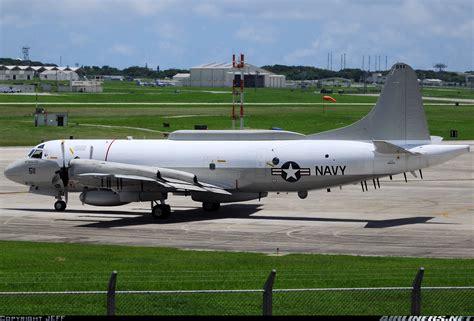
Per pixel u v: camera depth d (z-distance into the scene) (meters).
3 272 80.88
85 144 137.50
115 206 140.12
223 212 136.00
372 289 60.72
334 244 105.31
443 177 189.50
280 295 69.19
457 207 142.00
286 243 106.19
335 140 130.38
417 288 58.84
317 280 76.25
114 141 137.62
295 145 129.88
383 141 120.06
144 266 85.12
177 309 65.44
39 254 93.62
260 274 79.81
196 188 126.94
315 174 127.94
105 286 73.19
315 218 129.38
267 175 130.00
